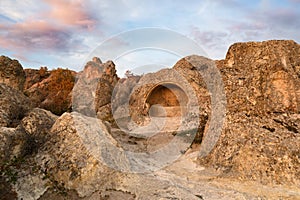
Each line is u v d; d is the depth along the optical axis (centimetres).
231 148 892
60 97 1684
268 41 1136
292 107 982
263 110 979
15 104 843
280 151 810
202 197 680
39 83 1977
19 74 1238
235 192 712
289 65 1052
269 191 712
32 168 649
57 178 644
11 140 655
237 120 962
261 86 1030
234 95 1047
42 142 739
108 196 638
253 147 845
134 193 662
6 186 593
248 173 801
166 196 654
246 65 1120
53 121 895
